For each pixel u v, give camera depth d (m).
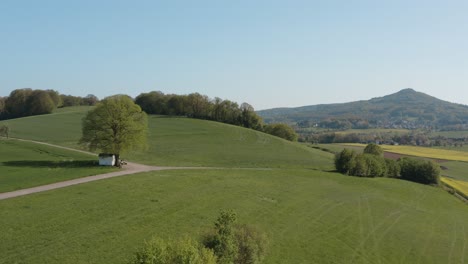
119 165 71.44
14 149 79.62
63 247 33.81
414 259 45.00
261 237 30.92
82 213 42.22
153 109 177.25
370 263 41.62
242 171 77.88
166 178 62.81
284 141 129.38
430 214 67.69
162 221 42.94
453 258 47.34
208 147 106.25
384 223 56.41
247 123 169.25
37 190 49.25
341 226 51.72
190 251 22.12
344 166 91.25
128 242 36.47
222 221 29.17
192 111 169.25
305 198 62.31
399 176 101.81
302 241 44.28
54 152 80.12
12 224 37.00
